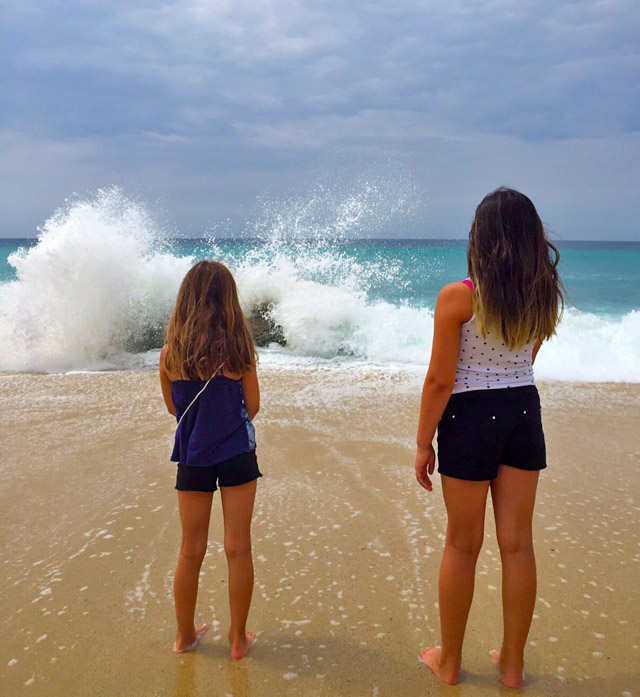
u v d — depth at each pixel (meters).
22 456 4.86
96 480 4.39
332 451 4.98
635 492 4.18
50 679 2.43
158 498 4.09
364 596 2.98
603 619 2.77
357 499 4.07
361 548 3.45
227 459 2.49
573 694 2.32
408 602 2.93
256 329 9.67
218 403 2.49
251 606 2.91
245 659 2.55
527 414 2.27
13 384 7.39
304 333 9.33
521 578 2.30
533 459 2.28
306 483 4.34
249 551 2.56
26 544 3.50
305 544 3.49
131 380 7.63
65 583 3.11
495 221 2.19
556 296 2.26
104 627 2.76
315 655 2.57
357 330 9.44
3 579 3.14
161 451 4.96
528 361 2.32
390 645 2.63
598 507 3.93
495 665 2.50
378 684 2.40
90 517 3.82
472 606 2.90
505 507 2.31
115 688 2.38
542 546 3.42
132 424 5.68
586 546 3.42
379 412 6.10
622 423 5.75
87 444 5.13
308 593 3.01
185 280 2.55
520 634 2.34
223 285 2.53
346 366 8.41
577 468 4.61
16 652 2.59
